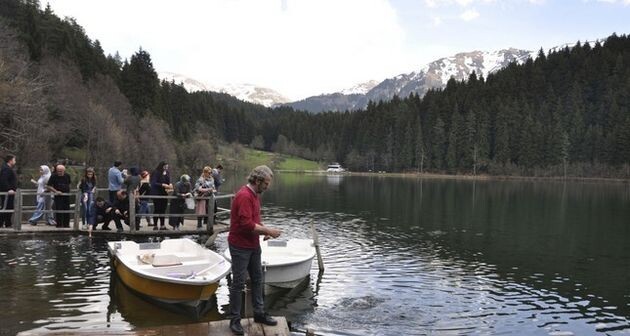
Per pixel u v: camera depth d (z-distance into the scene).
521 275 14.48
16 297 10.28
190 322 9.34
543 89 134.88
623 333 9.81
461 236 21.56
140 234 16.03
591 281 13.91
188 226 17.89
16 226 15.85
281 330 6.65
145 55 93.06
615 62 136.12
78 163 59.97
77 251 14.34
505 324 10.18
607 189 68.62
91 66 84.50
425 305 11.25
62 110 55.66
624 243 20.33
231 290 6.62
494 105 120.69
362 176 111.44
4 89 33.56
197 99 140.00
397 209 33.19
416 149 122.06
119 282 11.42
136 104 88.69
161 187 16.42
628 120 101.06
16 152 36.72
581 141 110.19
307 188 58.44
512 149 111.75
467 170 113.19
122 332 6.54
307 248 13.66
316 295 11.74
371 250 17.78
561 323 10.33
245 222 6.44
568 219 28.95
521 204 39.22
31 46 67.94
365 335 9.24
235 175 94.31
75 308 9.74
